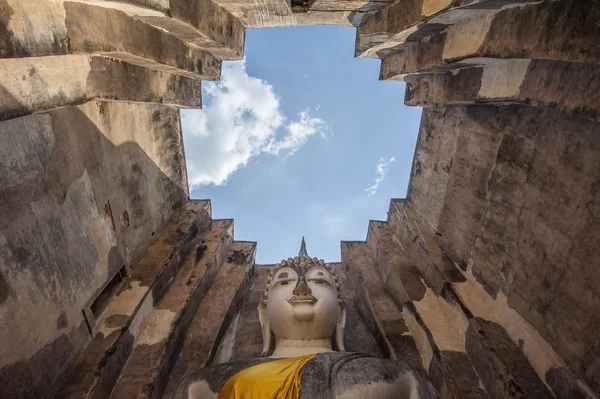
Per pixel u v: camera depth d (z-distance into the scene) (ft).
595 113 11.07
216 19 18.43
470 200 19.85
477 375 16.43
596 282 12.66
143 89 17.87
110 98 15.48
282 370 13.12
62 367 14.35
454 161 21.39
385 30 17.78
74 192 15.71
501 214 17.58
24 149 13.20
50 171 14.40
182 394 13.85
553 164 14.76
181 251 22.88
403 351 18.94
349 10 19.08
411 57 19.62
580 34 10.23
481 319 17.38
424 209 24.34
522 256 16.12
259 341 21.57
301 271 18.51
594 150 13.05
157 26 15.87
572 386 13.19
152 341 17.97
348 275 26.73
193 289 21.31
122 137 19.60
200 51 20.25
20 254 12.78
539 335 14.92
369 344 20.99
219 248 25.40
